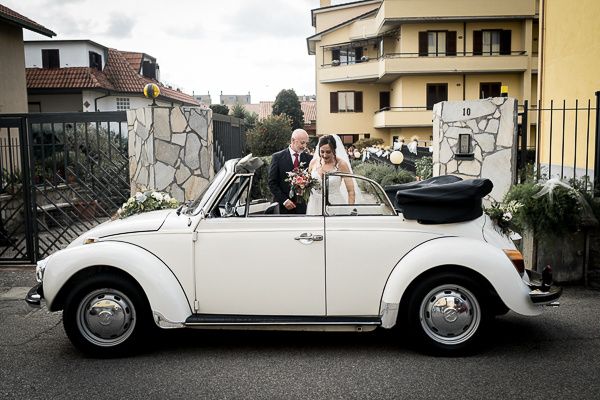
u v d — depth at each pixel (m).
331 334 5.57
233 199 4.99
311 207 5.03
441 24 38.22
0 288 7.66
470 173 10.00
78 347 4.91
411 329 4.80
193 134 9.06
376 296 4.83
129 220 5.22
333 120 46.72
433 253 4.68
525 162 8.68
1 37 19.75
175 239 4.88
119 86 36.00
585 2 12.23
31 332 5.78
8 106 20.11
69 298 4.85
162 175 9.00
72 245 5.08
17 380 4.50
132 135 9.91
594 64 11.83
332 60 47.03
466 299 4.76
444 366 4.63
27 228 9.07
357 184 5.02
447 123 10.22
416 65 38.25
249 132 25.69
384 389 4.21
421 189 4.84
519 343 5.16
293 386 4.29
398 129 41.41
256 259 4.85
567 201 6.93
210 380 4.43
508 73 38.91
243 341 5.38
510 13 36.97
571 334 5.39
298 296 4.86
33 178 9.02
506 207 5.40
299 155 6.68
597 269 7.09
